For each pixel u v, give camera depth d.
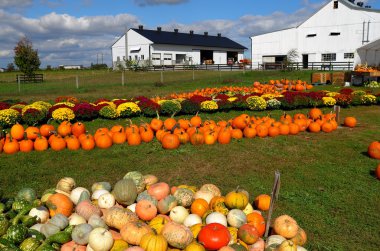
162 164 7.73
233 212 4.45
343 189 6.41
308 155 8.52
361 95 17.30
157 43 57.94
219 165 7.69
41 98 20.20
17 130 9.12
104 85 29.94
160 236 3.84
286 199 5.93
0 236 4.02
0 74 59.91
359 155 8.57
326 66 42.62
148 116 13.17
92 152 8.64
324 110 15.56
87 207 4.46
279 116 14.16
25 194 4.88
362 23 43.56
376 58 30.89
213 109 14.14
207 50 65.31
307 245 4.57
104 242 3.81
